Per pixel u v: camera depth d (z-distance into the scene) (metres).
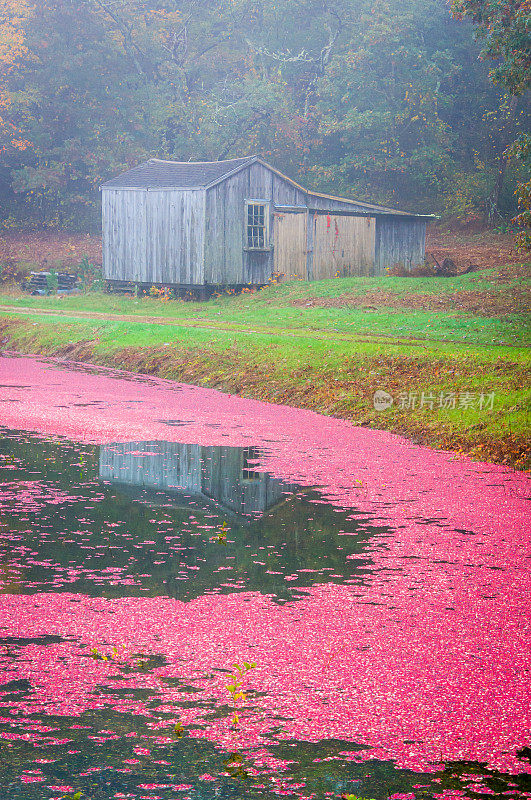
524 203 23.64
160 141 58.84
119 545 8.81
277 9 59.50
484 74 61.81
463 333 23.45
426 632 6.65
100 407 17.58
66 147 56.00
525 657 6.18
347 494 11.06
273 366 20.47
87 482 11.42
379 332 24.03
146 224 36.44
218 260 34.53
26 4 54.22
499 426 13.98
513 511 10.30
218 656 6.14
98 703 5.39
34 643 6.34
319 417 16.98
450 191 56.72
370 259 38.84
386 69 57.34
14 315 32.00
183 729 5.08
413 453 13.73
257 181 35.41
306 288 33.88
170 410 17.41
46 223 58.09
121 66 57.91
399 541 9.10
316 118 57.56
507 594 7.54
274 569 8.15
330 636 6.54
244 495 10.93
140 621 6.79
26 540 8.91
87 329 28.27
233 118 55.75
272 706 5.38
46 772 4.59
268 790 4.45
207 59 60.66
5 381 21.30
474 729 5.11
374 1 57.59
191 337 24.61
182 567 8.16
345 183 58.53
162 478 11.74
